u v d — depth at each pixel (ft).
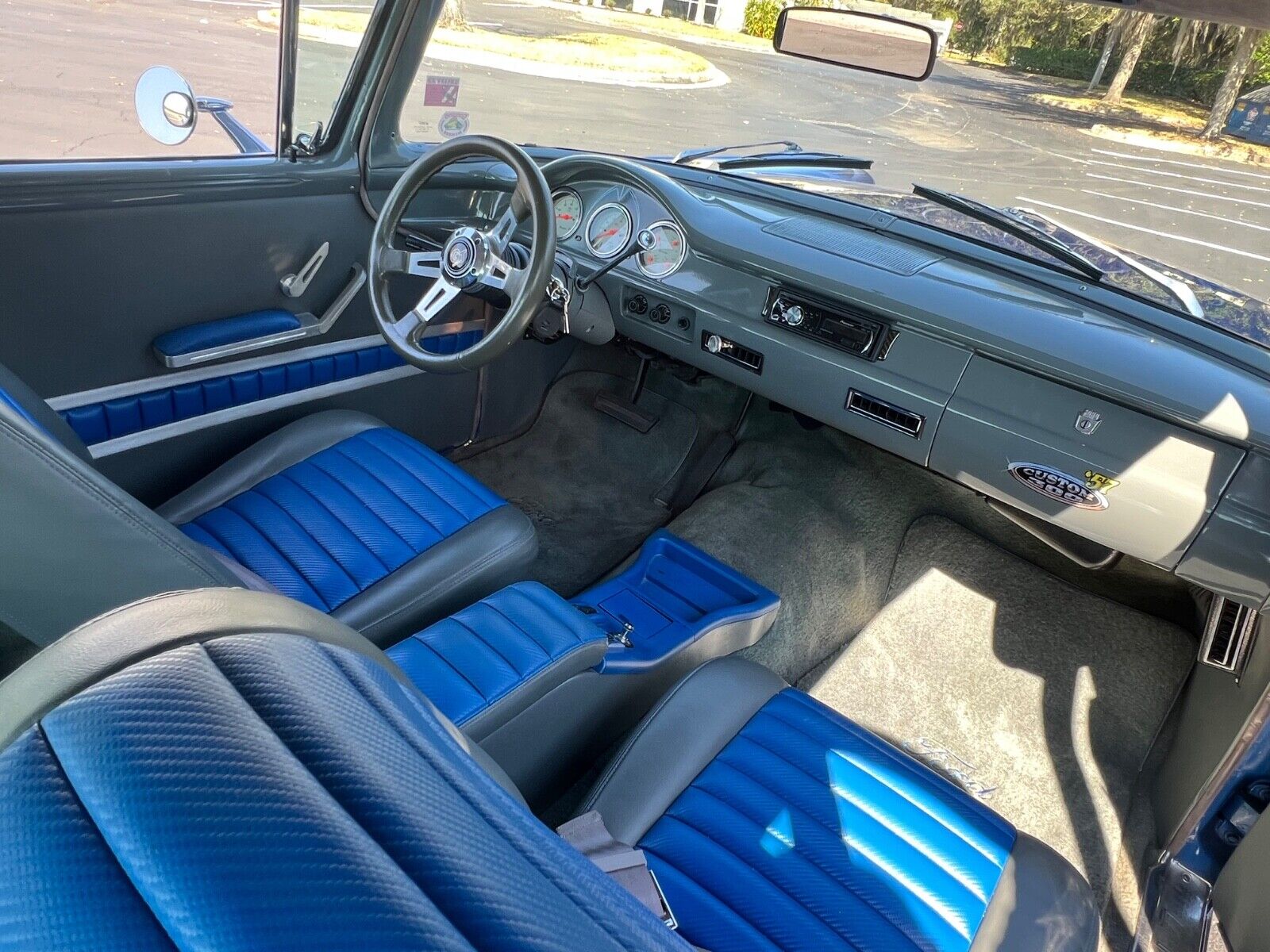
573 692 4.98
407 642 4.79
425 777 1.41
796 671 7.09
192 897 1.12
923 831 4.10
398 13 6.23
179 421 6.42
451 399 8.58
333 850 1.19
